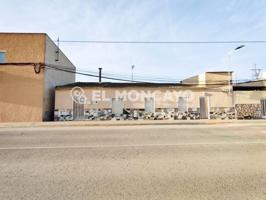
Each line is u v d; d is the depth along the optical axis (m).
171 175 5.44
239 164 6.40
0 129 15.77
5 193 4.38
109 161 6.68
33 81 23.59
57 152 7.89
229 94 27.98
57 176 5.34
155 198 4.17
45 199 4.11
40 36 24.19
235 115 27.67
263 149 8.48
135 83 28.05
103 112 25.67
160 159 6.93
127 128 16.41
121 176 5.35
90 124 19.47
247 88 29.58
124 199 4.12
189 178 5.24
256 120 24.66
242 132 13.81
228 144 9.48
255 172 5.69
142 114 26.23
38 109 23.38
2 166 6.16
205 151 8.10
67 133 13.20
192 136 11.94
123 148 8.62
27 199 4.12
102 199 4.11
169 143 9.73
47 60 24.84
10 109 23.28
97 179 5.14
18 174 5.50
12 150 8.23
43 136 11.89
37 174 5.49
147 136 11.93
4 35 23.98
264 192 4.47
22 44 24.02
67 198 4.15
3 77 23.50
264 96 28.52
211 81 29.05
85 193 4.38
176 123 21.06
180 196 4.26
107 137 11.55
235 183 4.94
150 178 5.22
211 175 5.46
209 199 4.14
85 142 10.02
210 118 27.33
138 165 6.27
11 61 23.75
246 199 4.15
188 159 6.95
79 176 5.34
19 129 15.73
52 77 26.64
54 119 25.00
